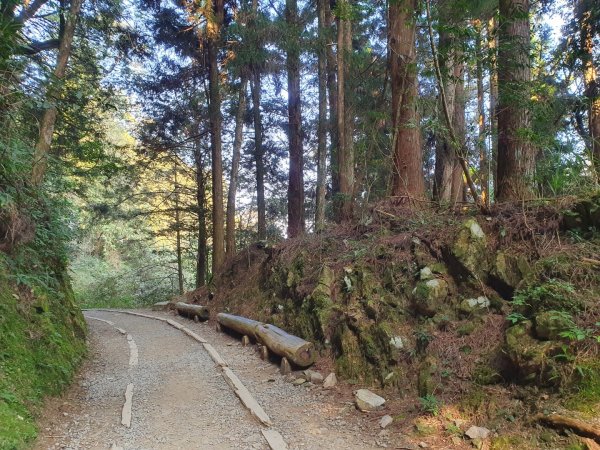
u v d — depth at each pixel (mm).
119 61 12195
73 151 11953
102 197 18547
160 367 6879
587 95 7340
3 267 5324
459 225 5723
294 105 13914
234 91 14656
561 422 3350
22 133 5723
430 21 5691
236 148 14289
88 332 9555
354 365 5551
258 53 11383
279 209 19047
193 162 19234
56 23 9039
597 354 3629
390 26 7902
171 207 19719
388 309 5676
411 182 7711
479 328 4789
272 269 9680
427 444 3775
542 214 5223
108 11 10445
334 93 14211
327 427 4359
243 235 17250
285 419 4605
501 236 5328
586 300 4066
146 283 23531
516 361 4004
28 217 5875
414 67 7250
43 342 5469
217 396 5395
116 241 25359
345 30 11102
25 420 3859
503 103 5945
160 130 16719
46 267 6973
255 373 6465
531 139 5629
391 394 4852
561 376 3650
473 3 6117
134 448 3887
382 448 3832
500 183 6121
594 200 4863
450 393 4336
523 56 5910
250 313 9469
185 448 3904
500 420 3758
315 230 9656
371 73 11914
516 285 4863
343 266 7121
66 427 4336
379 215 7656
